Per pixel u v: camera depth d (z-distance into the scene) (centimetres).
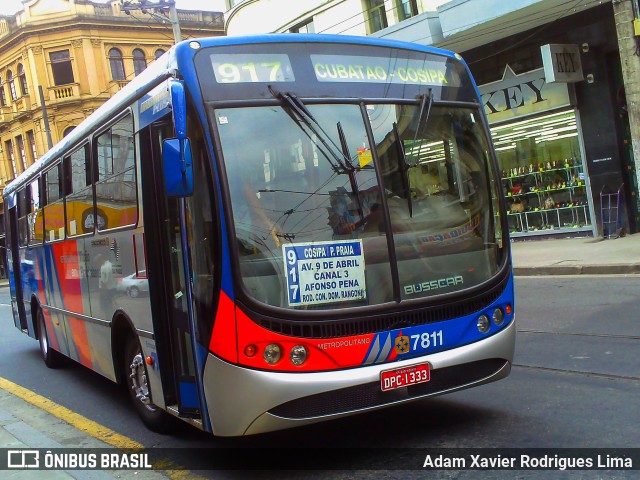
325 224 442
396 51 505
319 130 455
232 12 2436
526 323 864
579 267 1193
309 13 2122
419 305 455
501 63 1731
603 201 1564
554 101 1625
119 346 625
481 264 496
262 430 414
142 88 512
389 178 470
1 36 3853
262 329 412
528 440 470
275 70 457
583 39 1552
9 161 4128
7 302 2453
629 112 1192
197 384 443
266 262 423
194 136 432
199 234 433
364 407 432
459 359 466
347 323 430
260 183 432
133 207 536
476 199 507
